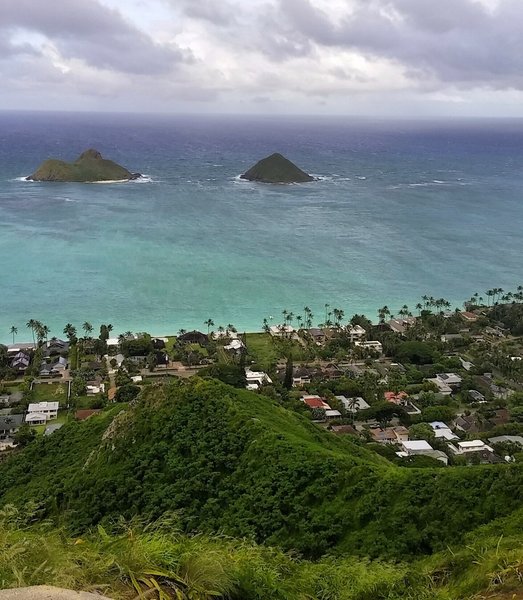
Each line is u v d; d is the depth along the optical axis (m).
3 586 10.12
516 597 14.52
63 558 11.12
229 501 34.38
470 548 24.47
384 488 32.56
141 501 34.78
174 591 10.68
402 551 28.83
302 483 34.34
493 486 30.89
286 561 19.62
